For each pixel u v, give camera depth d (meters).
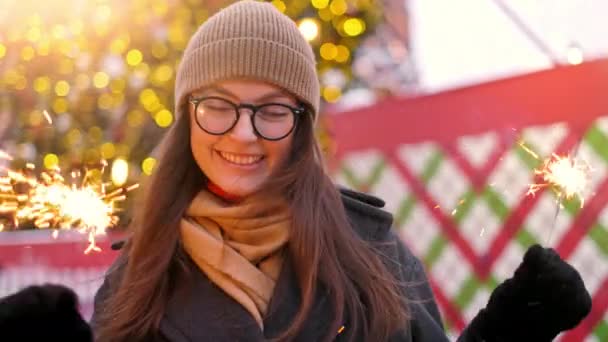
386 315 1.61
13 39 3.19
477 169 3.06
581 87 2.85
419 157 3.19
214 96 1.60
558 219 2.90
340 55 3.34
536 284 1.61
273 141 1.61
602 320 2.83
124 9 3.16
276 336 1.56
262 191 1.62
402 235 3.21
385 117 3.25
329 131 3.34
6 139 3.40
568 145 2.87
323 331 1.59
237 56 1.60
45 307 1.36
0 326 1.34
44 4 3.16
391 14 4.90
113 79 3.22
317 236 1.61
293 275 1.63
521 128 2.96
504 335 1.64
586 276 2.86
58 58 3.23
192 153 1.69
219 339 1.57
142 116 3.26
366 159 3.29
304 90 1.64
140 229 1.66
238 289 1.59
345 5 3.28
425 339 1.70
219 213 1.63
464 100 3.09
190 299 1.61
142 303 1.61
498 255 3.03
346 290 1.62
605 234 2.81
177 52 3.18
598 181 2.82
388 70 4.75
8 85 3.23
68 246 3.18
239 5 1.67
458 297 3.10
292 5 3.22
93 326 1.66
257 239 1.63
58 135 3.28
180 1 3.20
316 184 1.66
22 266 3.27
